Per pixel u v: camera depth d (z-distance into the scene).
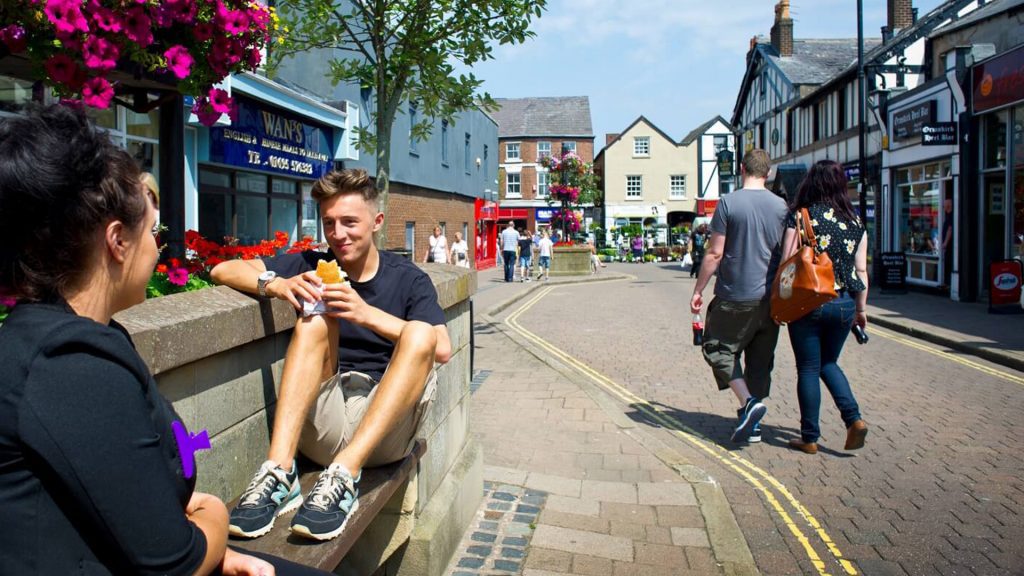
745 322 5.57
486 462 5.32
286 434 2.46
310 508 2.28
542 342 11.84
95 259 1.40
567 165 33.81
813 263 5.16
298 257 3.14
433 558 3.40
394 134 20.97
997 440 5.92
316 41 7.10
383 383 2.56
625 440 5.89
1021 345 9.99
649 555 3.83
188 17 2.88
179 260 3.57
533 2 6.80
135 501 1.29
